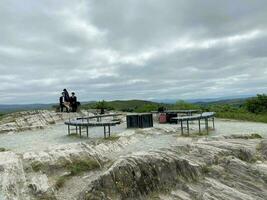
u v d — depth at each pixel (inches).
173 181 361.4
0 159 378.0
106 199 313.1
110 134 625.9
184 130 650.8
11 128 746.2
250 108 1416.1
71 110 1111.6
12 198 298.4
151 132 614.2
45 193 311.7
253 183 374.9
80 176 358.0
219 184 365.7
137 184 338.3
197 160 410.9
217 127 706.8
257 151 466.9
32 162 373.4
